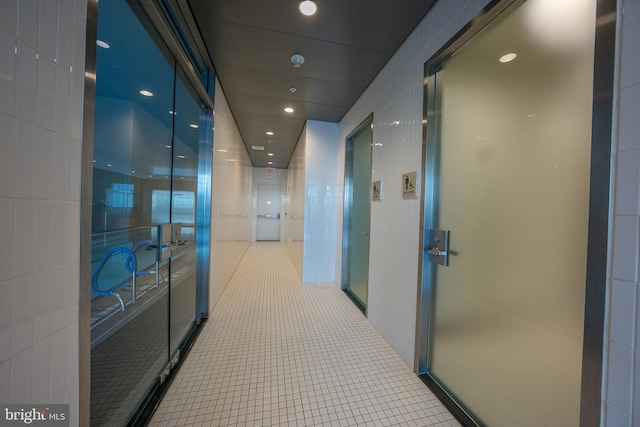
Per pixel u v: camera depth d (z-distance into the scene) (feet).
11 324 1.79
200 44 6.63
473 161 4.40
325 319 8.47
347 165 11.67
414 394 5.04
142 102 4.76
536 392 3.28
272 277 13.61
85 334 2.50
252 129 14.15
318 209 12.87
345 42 6.57
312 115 11.93
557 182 3.04
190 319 7.43
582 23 2.78
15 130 1.76
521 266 3.51
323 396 4.95
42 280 2.02
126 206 4.34
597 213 2.52
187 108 6.81
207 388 5.10
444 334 5.11
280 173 28.60
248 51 7.00
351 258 11.15
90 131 2.47
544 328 3.19
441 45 5.03
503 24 3.84
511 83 3.69
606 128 2.46
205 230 8.18
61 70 2.14
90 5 2.43
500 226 3.86
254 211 28.50
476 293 4.31
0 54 1.65
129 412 4.33
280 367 5.84
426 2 5.26
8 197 1.73
